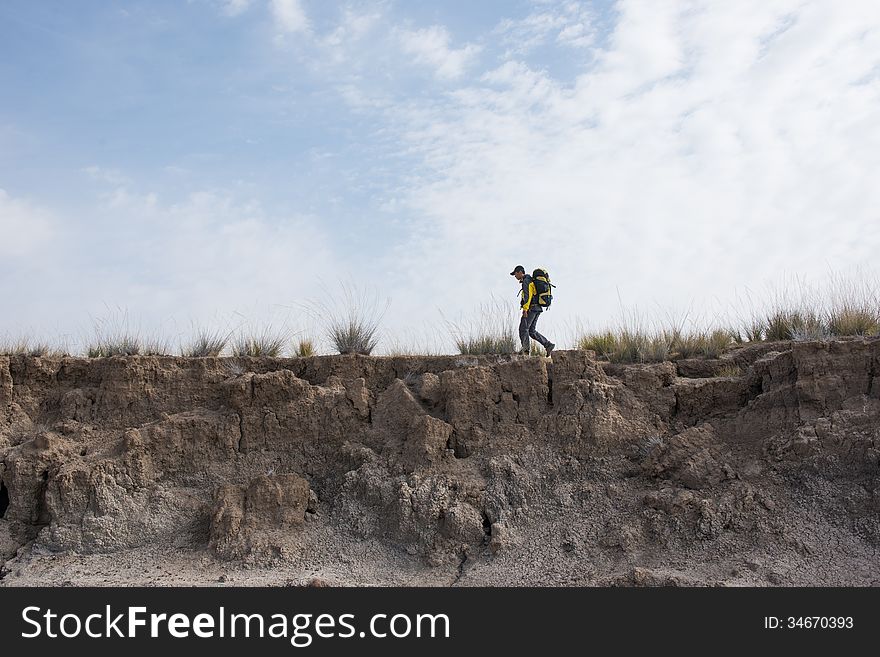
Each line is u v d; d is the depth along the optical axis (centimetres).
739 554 1009
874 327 1295
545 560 1053
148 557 1126
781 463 1102
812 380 1144
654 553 1037
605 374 1287
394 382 1310
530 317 1381
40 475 1202
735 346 1384
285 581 1027
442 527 1119
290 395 1292
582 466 1176
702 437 1161
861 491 1045
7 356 1346
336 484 1223
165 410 1309
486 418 1248
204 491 1222
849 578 943
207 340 1468
